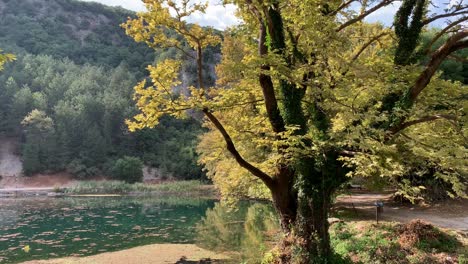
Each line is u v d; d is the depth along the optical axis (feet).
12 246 58.90
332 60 28.84
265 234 60.08
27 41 292.81
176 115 33.78
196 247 55.72
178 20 32.55
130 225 79.36
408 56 32.50
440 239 36.68
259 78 34.09
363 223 46.93
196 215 93.66
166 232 70.28
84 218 90.58
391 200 72.54
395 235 39.24
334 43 28.58
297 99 33.22
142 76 288.51
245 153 45.19
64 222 84.23
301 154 31.68
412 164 35.22
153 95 31.65
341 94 28.48
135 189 169.89
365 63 32.73
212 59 275.59
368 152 28.53
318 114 32.99
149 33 33.01
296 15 30.60
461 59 36.86
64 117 207.00
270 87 34.73
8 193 153.79
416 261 33.19
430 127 34.60
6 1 324.19
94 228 76.02
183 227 75.61
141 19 32.48
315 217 33.27
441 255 33.73
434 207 60.75
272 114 35.35
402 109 29.94
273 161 33.73
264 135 39.45
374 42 43.80
